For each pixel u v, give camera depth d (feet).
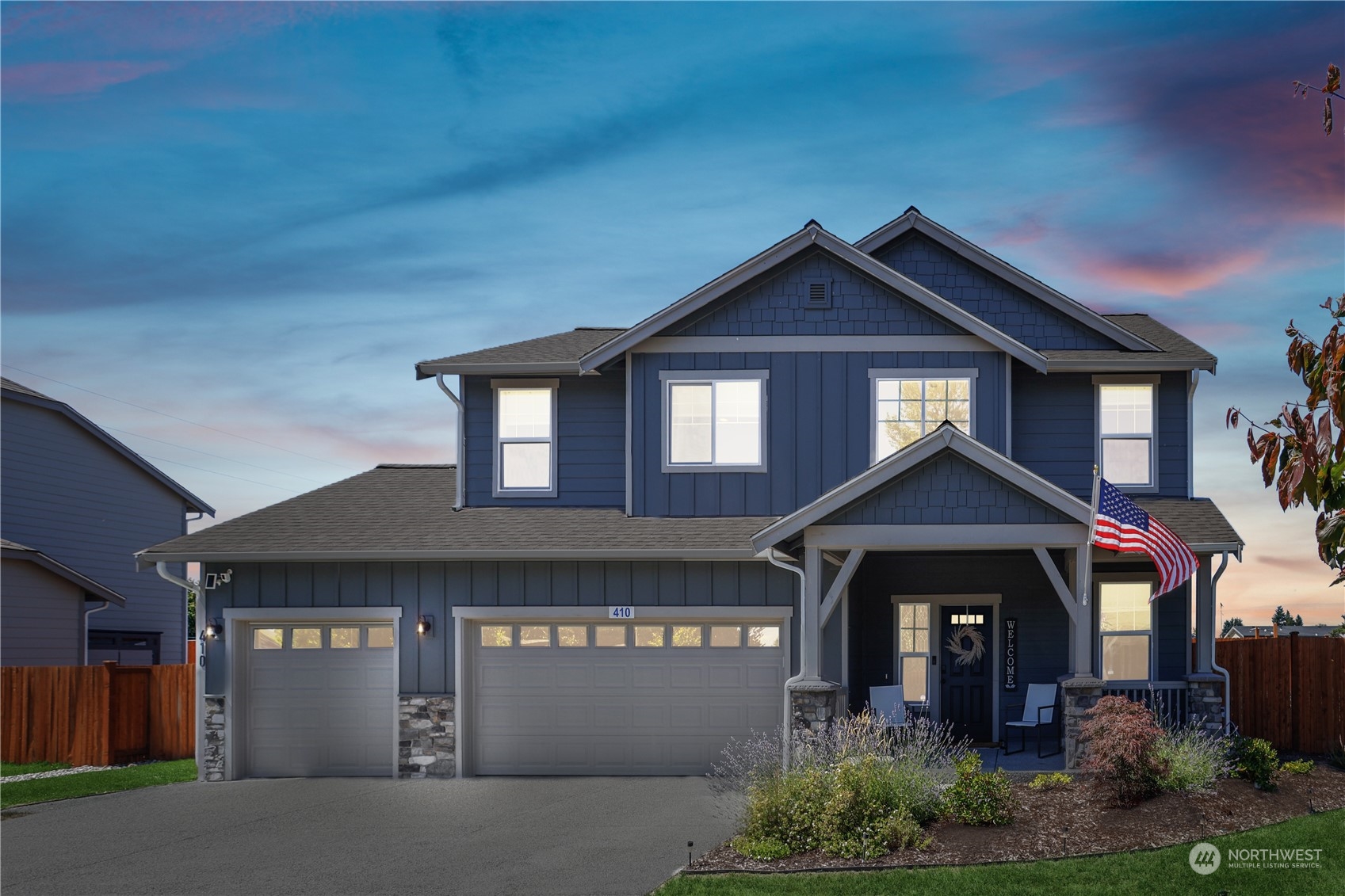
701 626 58.13
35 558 81.56
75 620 86.28
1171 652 59.62
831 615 55.31
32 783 58.80
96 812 50.06
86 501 94.63
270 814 48.52
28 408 88.28
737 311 61.41
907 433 60.29
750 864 37.04
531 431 64.39
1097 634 60.23
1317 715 58.85
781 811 39.83
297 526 62.03
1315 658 59.11
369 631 59.62
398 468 73.61
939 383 60.39
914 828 38.70
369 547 58.18
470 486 64.18
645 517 60.95
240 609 59.52
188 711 68.13
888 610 63.00
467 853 40.29
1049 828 39.27
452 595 58.80
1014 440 62.03
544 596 58.34
